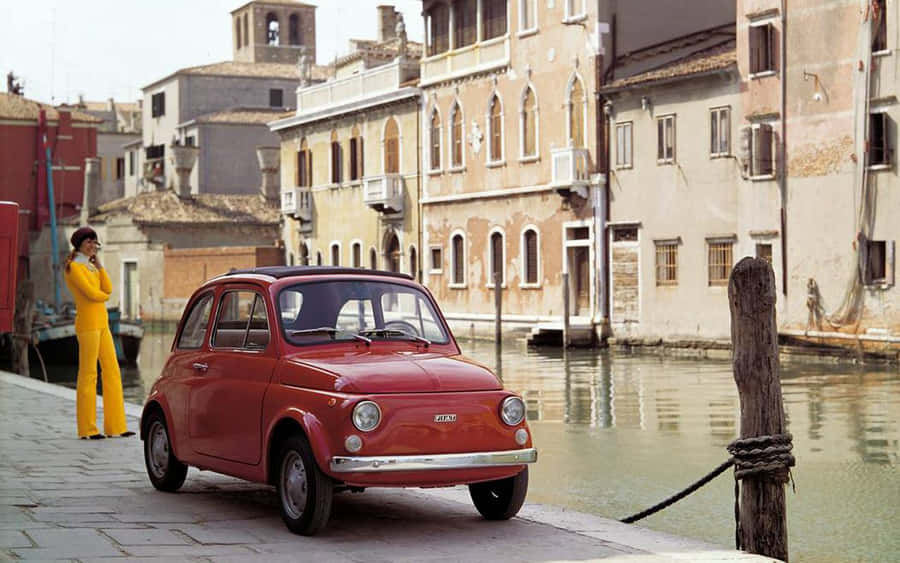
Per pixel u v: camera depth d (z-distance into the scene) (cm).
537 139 4384
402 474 876
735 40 4178
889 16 3216
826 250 3381
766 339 880
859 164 3284
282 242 6281
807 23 3419
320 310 991
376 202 5231
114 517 964
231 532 907
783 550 877
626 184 4019
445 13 4931
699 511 1335
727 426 2067
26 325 3678
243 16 10300
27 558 796
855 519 1301
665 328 3878
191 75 8256
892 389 2598
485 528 930
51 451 1354
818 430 1988
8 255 1163
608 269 4100
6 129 6988
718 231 3691
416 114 5091
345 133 5644
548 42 4316
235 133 7756
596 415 2281
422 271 5069
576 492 1460
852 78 3303
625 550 845
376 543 870
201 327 1077
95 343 1464
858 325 3300
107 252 6762
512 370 3319
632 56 4112
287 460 916
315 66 8769
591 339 4109
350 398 877
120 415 1484
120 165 9119
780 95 3491
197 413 1036
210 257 6238
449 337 1029
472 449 898
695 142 3762
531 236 4453
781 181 3494
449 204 4891
